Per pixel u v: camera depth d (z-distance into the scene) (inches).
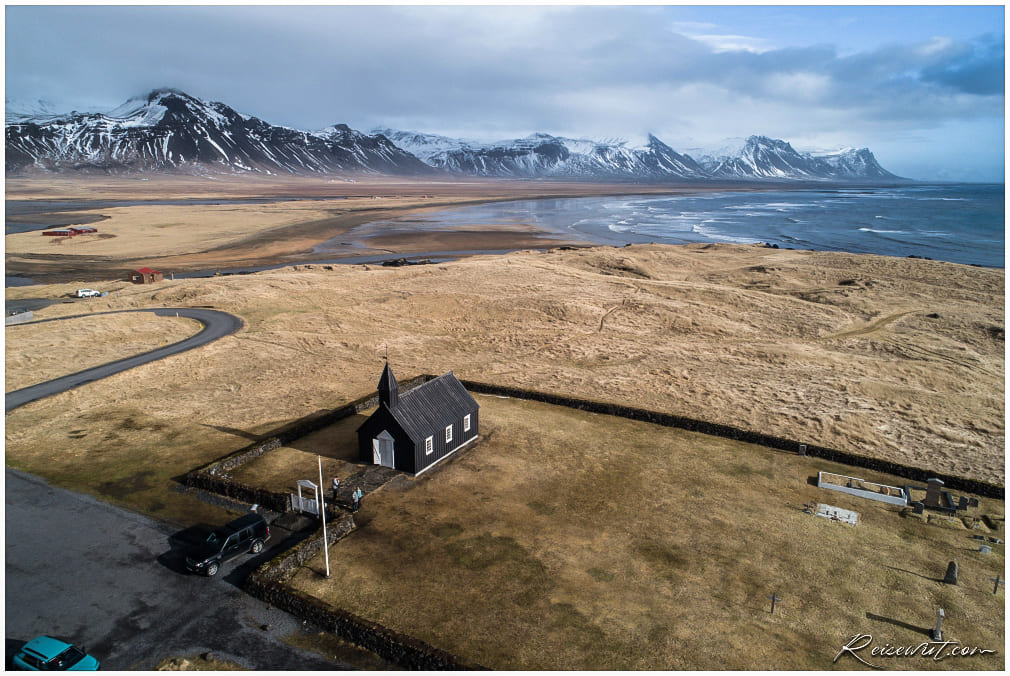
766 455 1510.8
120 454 1456.7
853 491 1316.4
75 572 1008.2
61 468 1379.2
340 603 932.0
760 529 1166.3
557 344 2546.8
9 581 981.8
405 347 2472.9
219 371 2101.4
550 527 1157.1
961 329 2797.7
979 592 995.9
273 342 2423.7
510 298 3144.7
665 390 2020.2
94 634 867.4
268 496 1211.2
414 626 882.8
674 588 979.3
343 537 1117.1
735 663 819.4
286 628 887.1
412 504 1239.5
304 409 1781.5
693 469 1422.2
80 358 2119.8
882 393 1993.1
